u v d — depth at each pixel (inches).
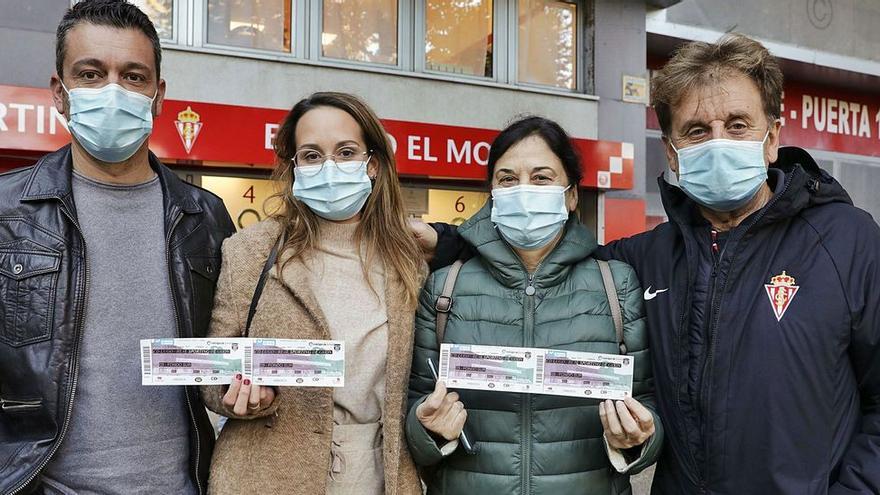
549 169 81.5
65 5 222.2
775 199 69.3
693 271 74.5
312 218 84.6
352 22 272.1
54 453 69.6
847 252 68.2
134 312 76.2
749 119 72.5
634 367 78.7
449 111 279.9
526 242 82.0
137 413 74.7
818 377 66.7
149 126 79.1
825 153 430.3
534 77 308.3
